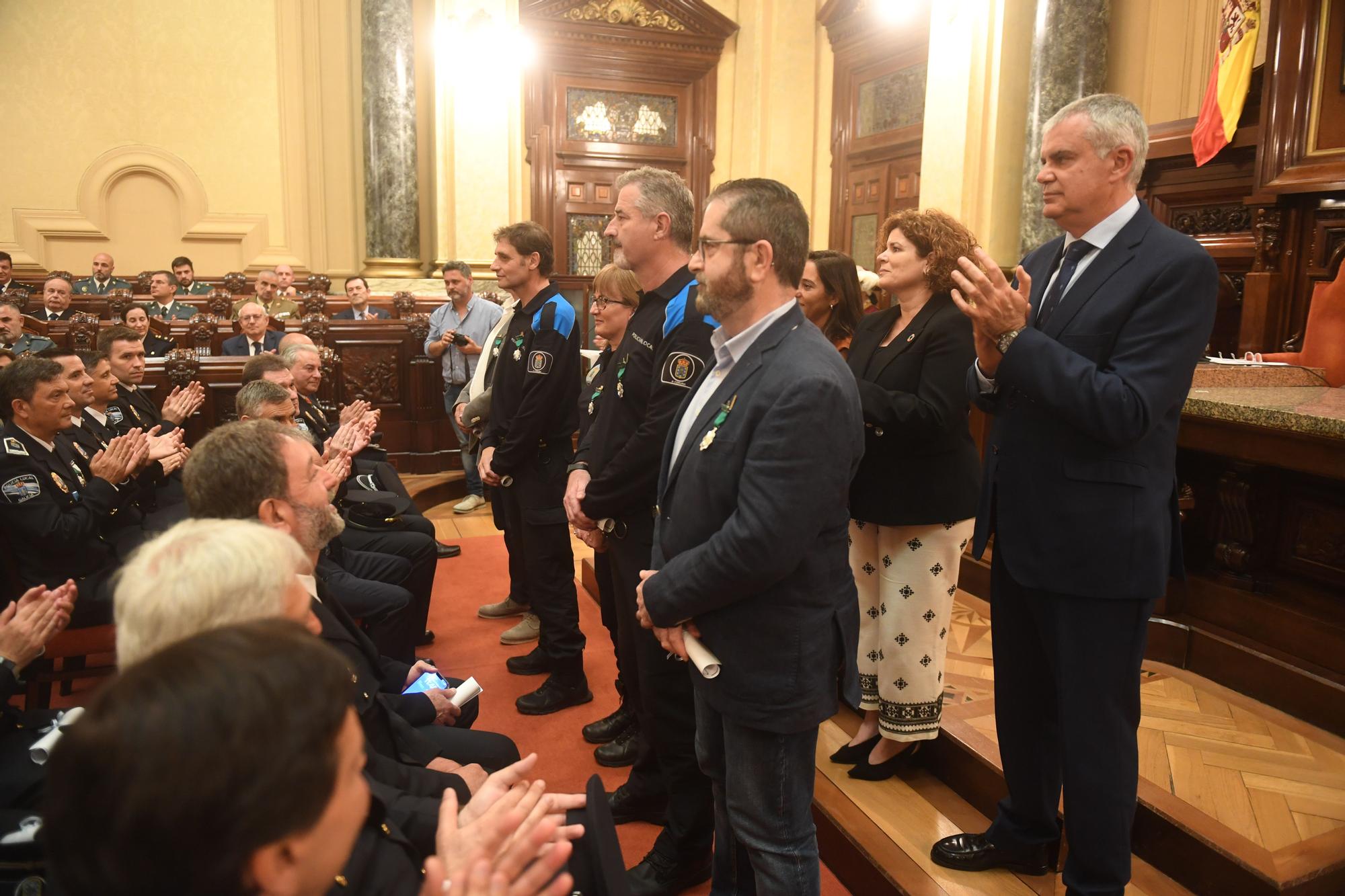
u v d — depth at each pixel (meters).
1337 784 2.19
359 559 3.27
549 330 3.05
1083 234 1.74
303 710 0.63
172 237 8.35
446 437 6.47
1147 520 1.68
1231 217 4.79
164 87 8.16
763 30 8.74
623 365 2.40
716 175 9.12
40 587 1.86
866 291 3.26
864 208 8.30
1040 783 2.01
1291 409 2.49
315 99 8.52
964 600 3.53
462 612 4.05
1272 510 2.82
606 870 1.16
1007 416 1.81
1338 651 2.50
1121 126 1.66
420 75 8.18
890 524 2.30
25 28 7.81
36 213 8.00
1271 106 4.25
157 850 0.59
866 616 2.51
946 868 2.10
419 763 1.80
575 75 8.63
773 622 1.58
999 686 2.00
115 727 0.59
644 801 2.45
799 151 8.97
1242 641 2.74
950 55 6.26
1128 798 1.74
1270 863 1.88
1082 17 5.61
